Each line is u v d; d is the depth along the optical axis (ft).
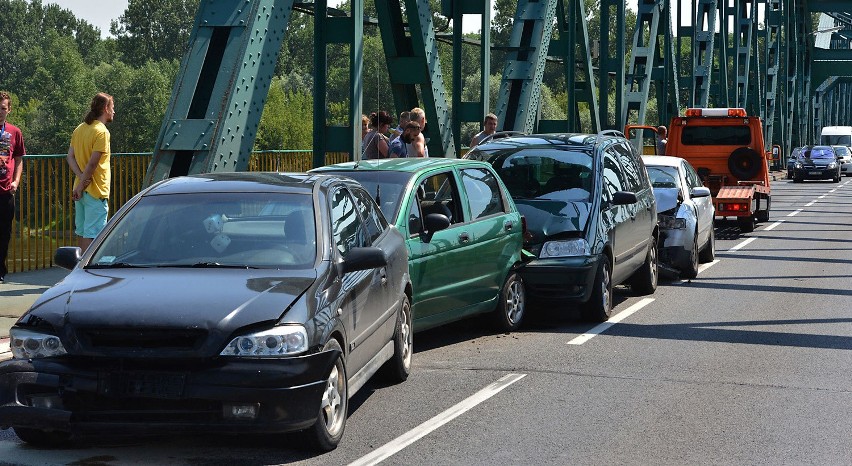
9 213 43.62
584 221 40.24
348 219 26.55
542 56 69.41
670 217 53.98
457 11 61.05
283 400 20.79
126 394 20.61
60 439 23.04
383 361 27.58
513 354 33.94
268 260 23.59
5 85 579.48
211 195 25.58
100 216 40.78
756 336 37.55
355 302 24.41
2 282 44.60
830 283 53.36
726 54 183.21
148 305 21.30
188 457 22.06
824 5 287.28
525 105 67.72
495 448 22.90
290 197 25.41
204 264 23.48
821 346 35.63
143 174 55.62
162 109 412.77
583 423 25.12
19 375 20.92
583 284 39.17
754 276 56.44
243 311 21.20
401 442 23.34
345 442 23.31
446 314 34.12
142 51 580.71
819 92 394.11
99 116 40.60
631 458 22.22
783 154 247.91
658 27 121.29
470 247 34.96
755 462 22.00
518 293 38.88
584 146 44.16
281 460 21.88
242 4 40.01
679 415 25.98
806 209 112.06
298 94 375.45
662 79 128.57
